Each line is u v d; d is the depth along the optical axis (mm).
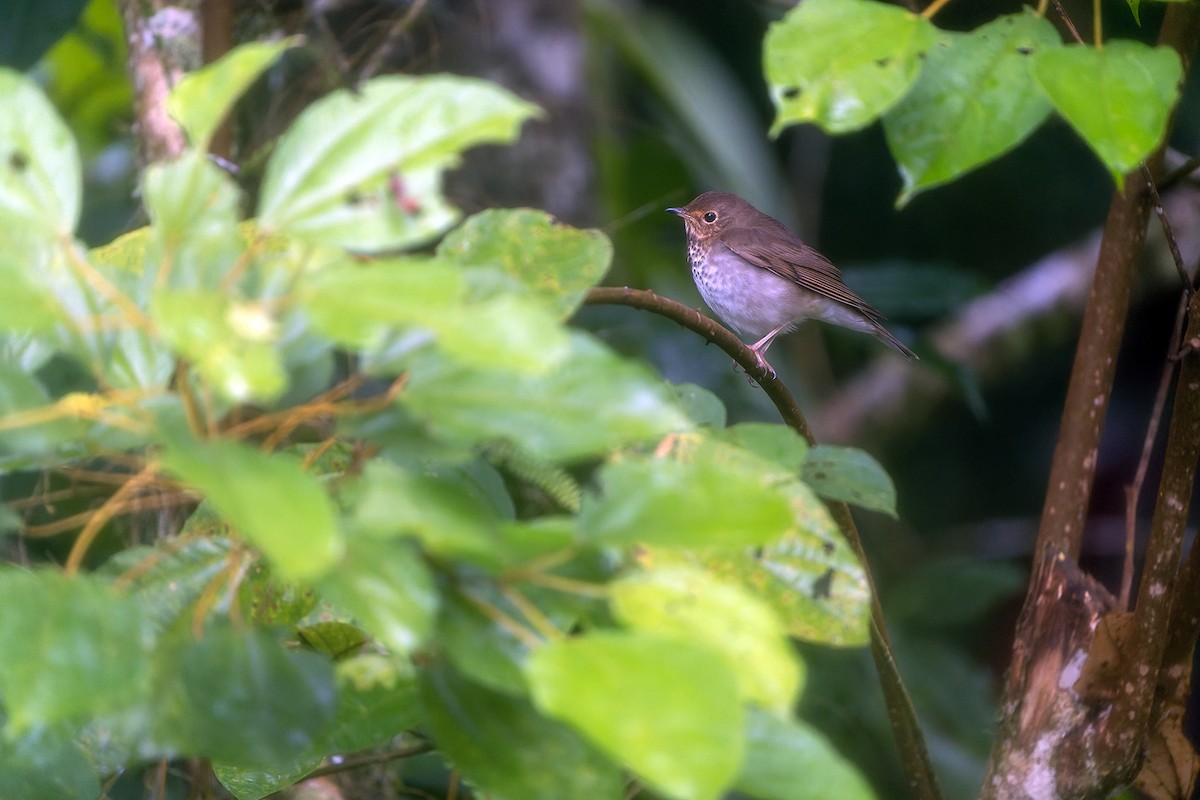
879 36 2867
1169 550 4527
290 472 2125
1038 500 12203
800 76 2828
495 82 9883
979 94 2979
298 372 2807
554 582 2406
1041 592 5242
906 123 2980
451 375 2447
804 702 8195
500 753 2668
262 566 3420
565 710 2033
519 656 2500
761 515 2359
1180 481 4500
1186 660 5023
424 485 2365
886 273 10172
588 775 2662
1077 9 8828
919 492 12250
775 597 3193
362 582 2227
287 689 2592
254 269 2598
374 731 3369
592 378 2418
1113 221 5457
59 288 2512
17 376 2527
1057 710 4980
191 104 2486
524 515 6344
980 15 9727
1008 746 5102
